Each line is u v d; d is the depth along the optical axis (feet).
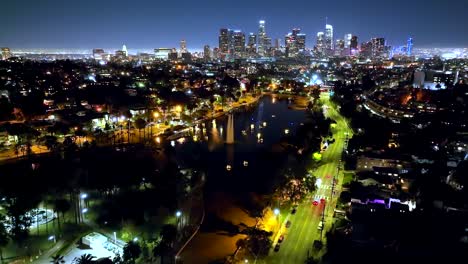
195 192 616.39
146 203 539.29
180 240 472.44
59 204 479.00
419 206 525.34
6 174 597.93
